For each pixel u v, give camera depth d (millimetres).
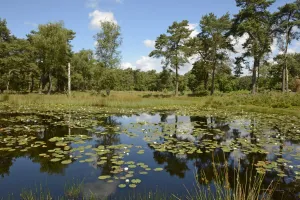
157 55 35406
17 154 6039
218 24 32250
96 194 3961
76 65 46094
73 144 7117
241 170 5277
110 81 28000
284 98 18578
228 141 7895
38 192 4004
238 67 33281
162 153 6469
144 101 20734
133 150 6684
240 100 21125
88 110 15547
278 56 35531
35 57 35188
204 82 43625
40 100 19422
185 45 35000
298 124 11250
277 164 5637
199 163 5703
